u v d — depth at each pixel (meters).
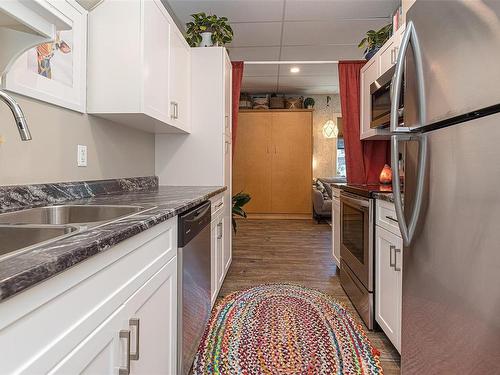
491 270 0.83
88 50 1.77
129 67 1.76
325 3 3.14
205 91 2.80
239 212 3.87
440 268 1.06
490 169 0.83
